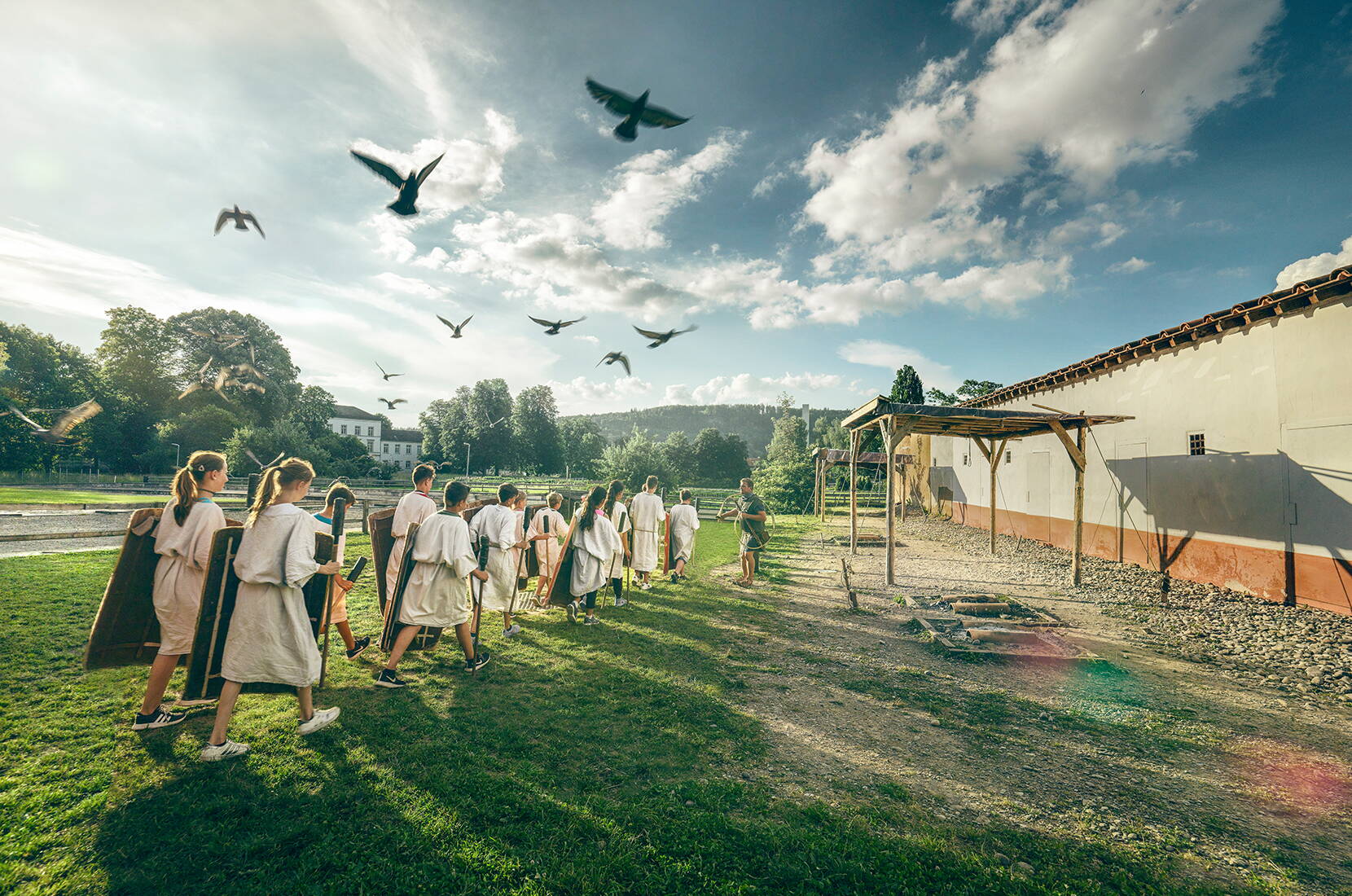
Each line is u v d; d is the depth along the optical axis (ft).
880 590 31.09
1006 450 58.75
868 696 16.03
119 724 12.09
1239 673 18.58
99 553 33.42
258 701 13.62
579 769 11.12
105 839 8.26
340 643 18.57
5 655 15.85
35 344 146.30
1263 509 28.86
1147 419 37.50
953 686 17.02
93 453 148.15
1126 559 39.58
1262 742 13.56
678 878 8.05
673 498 109.19
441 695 14.62
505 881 7.84
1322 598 25.81
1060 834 9.62
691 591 30.01
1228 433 31.04
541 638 20.34
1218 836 9.73
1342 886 8.40
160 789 9.66
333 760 10.89
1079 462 33.04
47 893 7.13
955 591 30.45
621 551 25.95
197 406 153.28
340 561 14.87
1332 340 25.71
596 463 118.73
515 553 20.54
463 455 221.87
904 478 80.07
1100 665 19.07
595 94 12.97
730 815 9.79
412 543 15.60
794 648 20.40
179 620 11.75
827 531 64.49
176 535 11.78
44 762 10.39
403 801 9.60
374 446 312.71
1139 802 10.79
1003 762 12.29
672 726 13.37
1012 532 57.36
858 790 10.87
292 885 7.53
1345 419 25.05
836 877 8.16
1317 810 10.64
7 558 30.83
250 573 10.98
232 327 162.61
